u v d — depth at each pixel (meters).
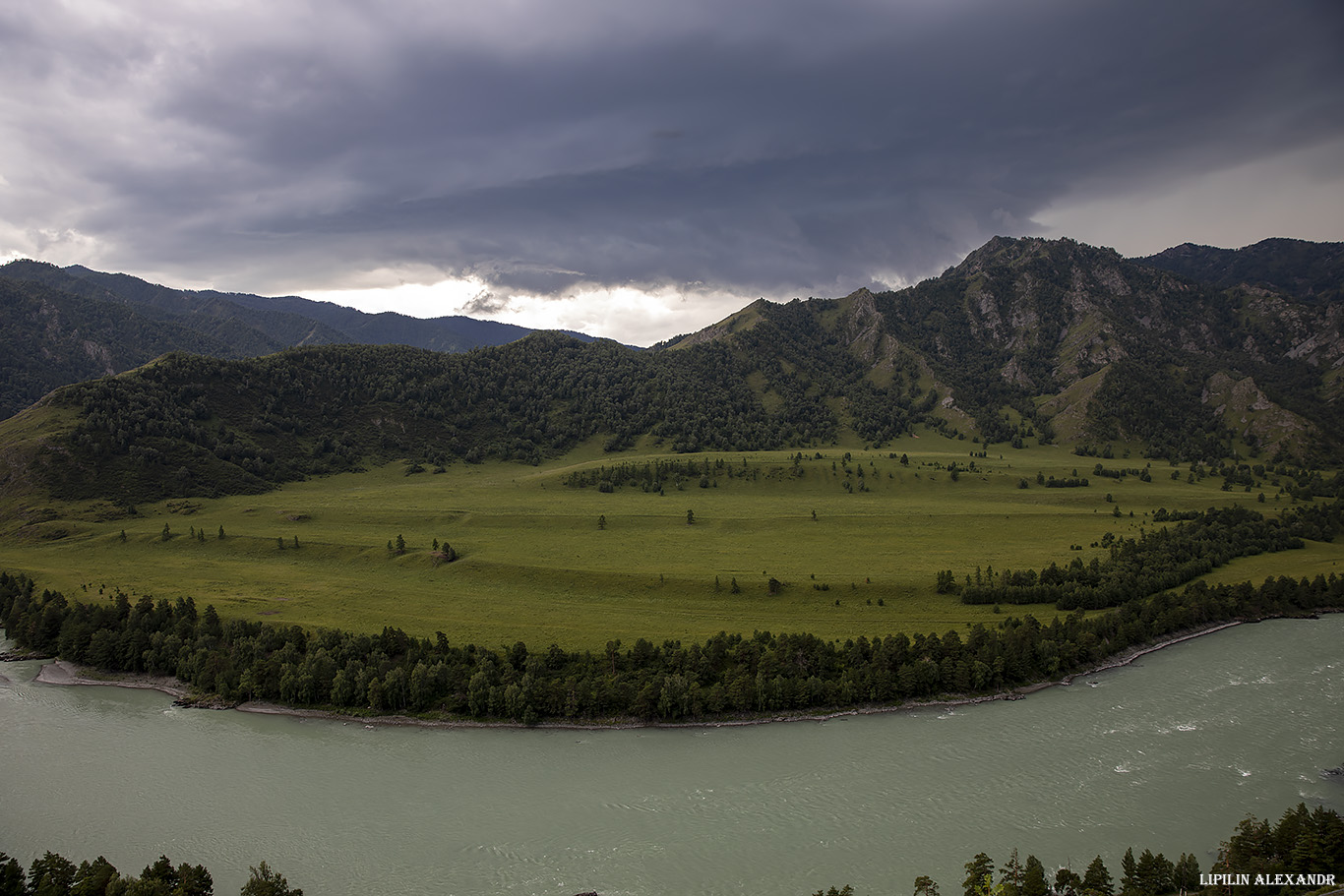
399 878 101.81
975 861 93.69
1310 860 90.44
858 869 101.19
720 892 97.75
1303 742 132.38
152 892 89.25
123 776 129.38
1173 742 133.88
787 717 148.25
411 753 137.00
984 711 149.50
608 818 114.94
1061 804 115.38
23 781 127.81
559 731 145.62
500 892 98.75
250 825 114.62
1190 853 101.69
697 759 132.88
